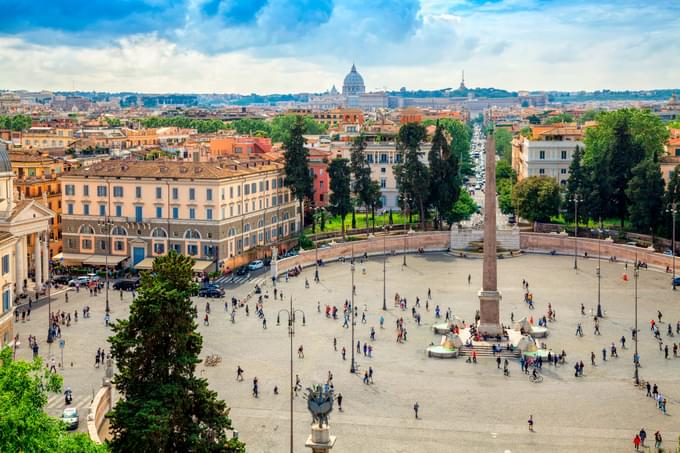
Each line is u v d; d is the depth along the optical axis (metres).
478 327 118.94
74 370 103.19
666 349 110.38
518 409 91.31
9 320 112.12
